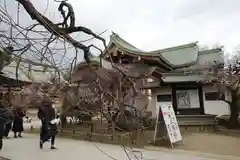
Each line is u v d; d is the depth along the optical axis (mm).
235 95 14469
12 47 2494
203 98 17266
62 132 14367
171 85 17375
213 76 14984
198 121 15875
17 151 9492
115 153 8734
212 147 9898
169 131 10148
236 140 11406
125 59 16797
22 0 2508
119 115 2783
